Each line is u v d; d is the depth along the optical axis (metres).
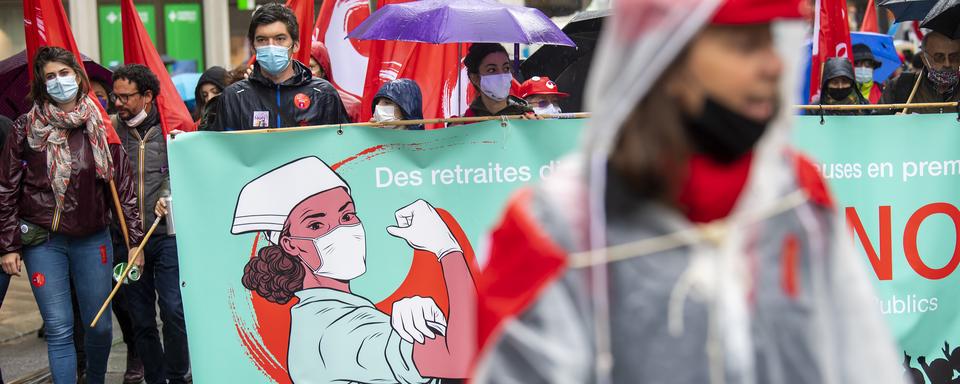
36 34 7.55
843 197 6.00
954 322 6.10
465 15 7.38
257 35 6.75
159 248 7.09
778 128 2.09
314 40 9.44
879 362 2.23
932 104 6.01
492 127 5.87
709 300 2.05
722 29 1.98
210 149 5.84
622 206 2.06
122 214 6.84
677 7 1.95
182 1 22.66
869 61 10.53
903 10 10.48
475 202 5.89
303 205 5.86
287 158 5.86
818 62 8.16
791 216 2.13
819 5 8.14
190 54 22.80
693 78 2.00
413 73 8.59
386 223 5.89
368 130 5.85
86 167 6.61
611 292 2.05
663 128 2.02
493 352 2.05
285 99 6.85
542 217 2.05
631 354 2.05
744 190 2.09
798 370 2.13
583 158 2.09
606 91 2.04
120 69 7.38
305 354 5.91
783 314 2.12
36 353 9.24
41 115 6.52
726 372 2.05
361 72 9.41
